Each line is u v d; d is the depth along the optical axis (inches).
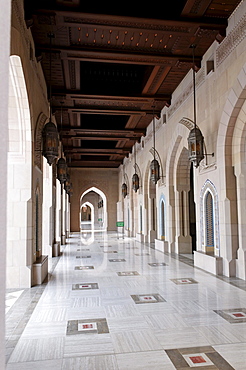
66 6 239.0
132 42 296.4
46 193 416.5
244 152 269.0
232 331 154.6
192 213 522.9
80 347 138.2
